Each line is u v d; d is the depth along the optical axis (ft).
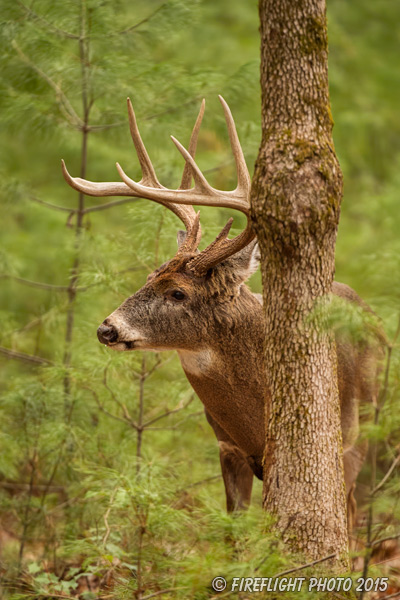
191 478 39.63
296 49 26.27
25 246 57.31
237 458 33.71
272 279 26.89
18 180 45.19
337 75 70.18
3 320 44.75
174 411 38.75
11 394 39.34
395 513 25.03
